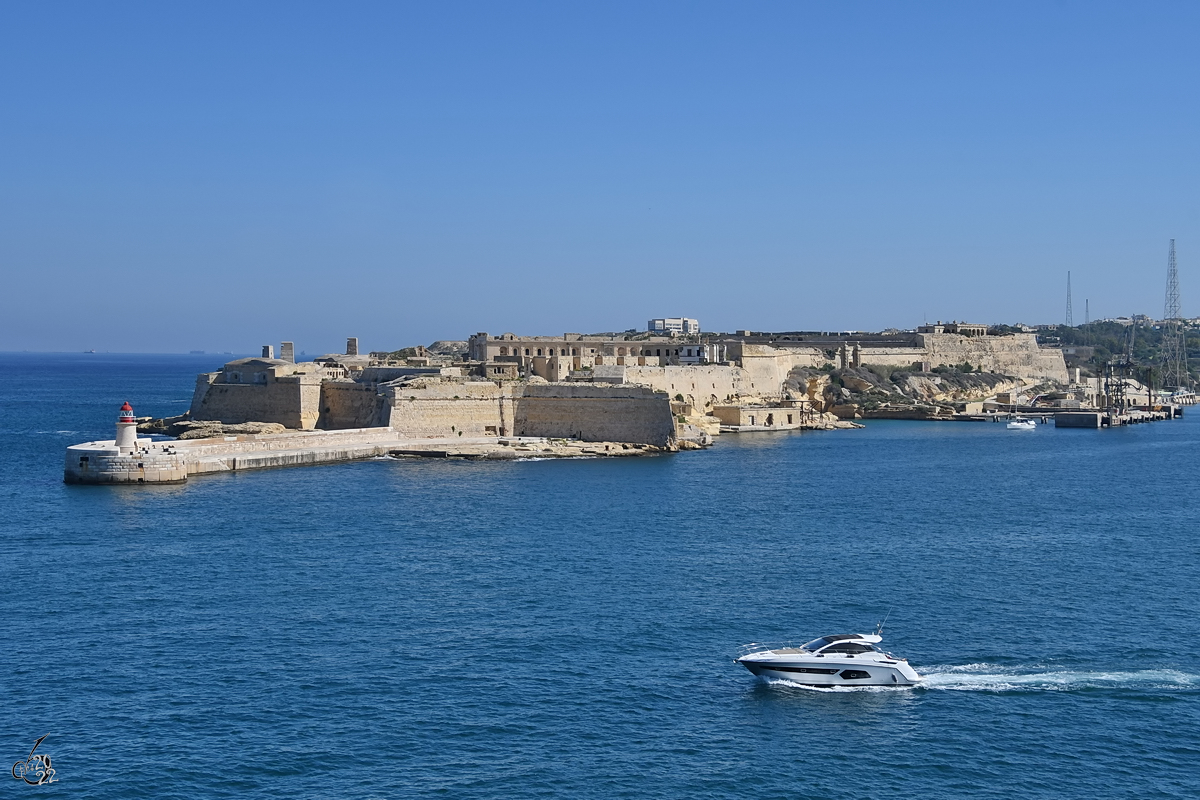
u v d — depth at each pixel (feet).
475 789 155.74
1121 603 243.60
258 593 247.09
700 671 199.11
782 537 317.42
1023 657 207.31
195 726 174.40
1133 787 158.71
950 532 329.11
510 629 221.25
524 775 159.63
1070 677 197.36
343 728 173.88
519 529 323.98
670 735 173.06
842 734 174.19
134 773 159.33
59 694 186.60
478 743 169.37
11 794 153.28
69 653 206.18
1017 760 166.40
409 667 199.52
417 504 366.43
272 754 165.17
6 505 356.38
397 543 301.22
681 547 300.61
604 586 255.09
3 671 196.75
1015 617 232.73
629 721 177.78
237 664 200.64
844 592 251.80
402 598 243.40
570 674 196.95
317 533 313.94
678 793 155.53
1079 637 219.20
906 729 176.24
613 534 318.45
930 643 215.31
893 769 163.12
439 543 301.84
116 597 243.60
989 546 306.76
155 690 188.44
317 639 214.69
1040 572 273.13
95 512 344.28
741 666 202.08
